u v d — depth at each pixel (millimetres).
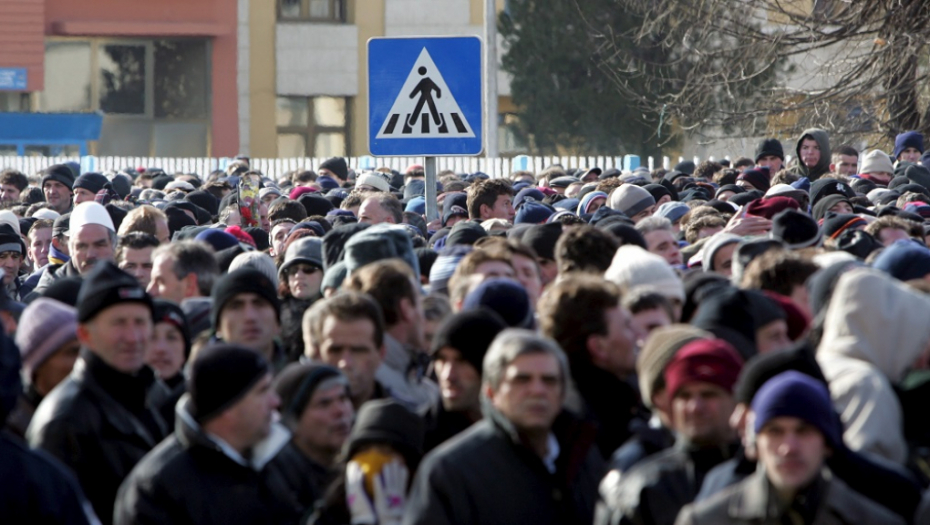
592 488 13383
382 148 30516
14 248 30766
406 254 20312
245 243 29141
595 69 113812
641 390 14281
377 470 13352
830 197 32125
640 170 55156
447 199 38375
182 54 127125
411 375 17062
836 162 49938
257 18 130750
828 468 12055
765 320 15000
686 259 26203
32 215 43125
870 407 12984
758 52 83438
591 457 13578
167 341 17328
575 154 116438
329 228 31281
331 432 14445
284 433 14250
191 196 44938
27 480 11508
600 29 112625
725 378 12508
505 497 12797
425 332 18328
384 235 20203
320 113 133250
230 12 127000
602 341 14617
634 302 16219
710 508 11680
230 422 13680
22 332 15984
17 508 11406
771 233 23281
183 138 127188
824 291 15602
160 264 20984
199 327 19766
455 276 18750
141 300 14992
